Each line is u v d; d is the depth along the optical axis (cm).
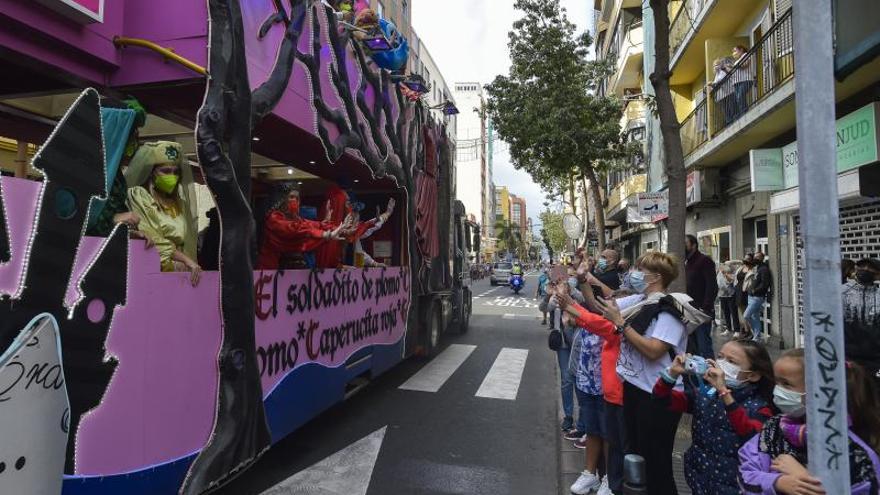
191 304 315
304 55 451
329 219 542
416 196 790
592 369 419
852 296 425
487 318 1616
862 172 668
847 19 630
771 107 910
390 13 3378
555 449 530
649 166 1902
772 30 954
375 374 646
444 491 431
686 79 1733
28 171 465
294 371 445
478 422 609
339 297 542
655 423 308
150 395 283
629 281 445
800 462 205
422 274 836
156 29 346
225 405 344
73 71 325
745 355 258
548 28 1562
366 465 481
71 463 240
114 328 261
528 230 12781
